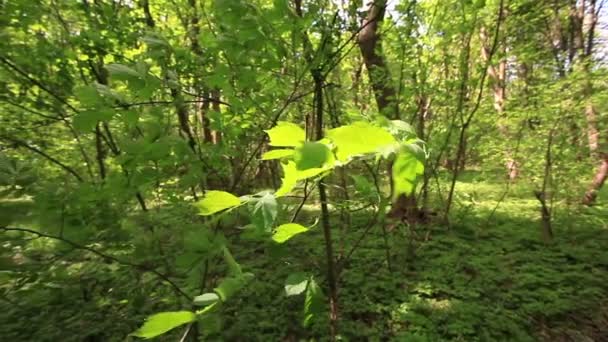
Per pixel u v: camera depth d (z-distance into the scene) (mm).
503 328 3502
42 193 1478
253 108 2059
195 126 2666
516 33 5809
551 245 5391
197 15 3672
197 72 2156
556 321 3703
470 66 5801
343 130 460
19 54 2525
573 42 8750
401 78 4680
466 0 4402
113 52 2666
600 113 5441
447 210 6016
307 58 1877
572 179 6012
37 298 2021
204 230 1057
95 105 1203
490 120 6230
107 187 1577
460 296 4012
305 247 4449
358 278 4223
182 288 2826
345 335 3391
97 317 2979
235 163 2381
